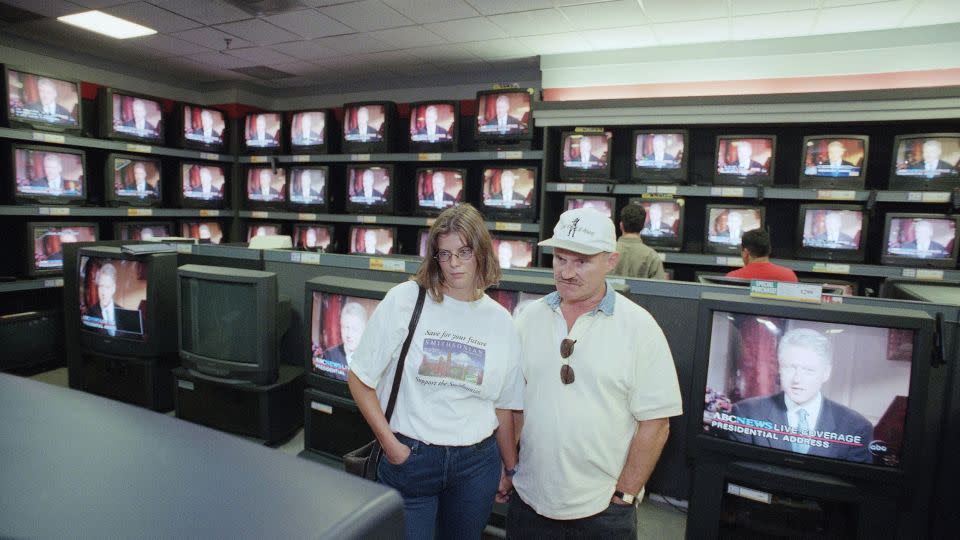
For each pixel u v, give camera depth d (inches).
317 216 249.4
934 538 79.8
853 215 168.9
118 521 10.0
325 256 117.9
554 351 61.2
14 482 11.5
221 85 298.4
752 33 201.5
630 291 96.1
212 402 115.6
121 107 215.6
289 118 267.4
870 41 194.9
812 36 201.5
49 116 187.5
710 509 76.1
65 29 210.7
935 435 78.6
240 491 11.4
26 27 208.4
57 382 172.7
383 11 184.4
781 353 70.9
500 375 61.6
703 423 75.1
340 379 101.0
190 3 180.2
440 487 60.4
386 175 233.1
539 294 88.5
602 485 59.2
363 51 234.1
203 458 13.0
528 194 207.3
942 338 75.5
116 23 202.5
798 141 193.6
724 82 214.7
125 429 14.6
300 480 12.1
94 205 221.9
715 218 183.8
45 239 188.4
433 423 59.7
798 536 75.0
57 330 186.7
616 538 58.7
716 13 180.4
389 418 61.5
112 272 128.1
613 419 58.8
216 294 110.3
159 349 128.3
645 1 170.6
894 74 193.8
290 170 254.1
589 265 57.5
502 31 203.9
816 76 203.0
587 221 57.2
